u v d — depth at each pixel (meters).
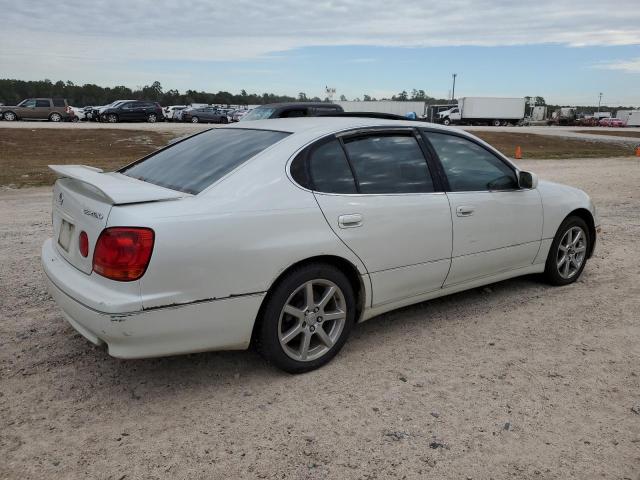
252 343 3.51
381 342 4.09
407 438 2.93
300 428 3.00
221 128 4.40
